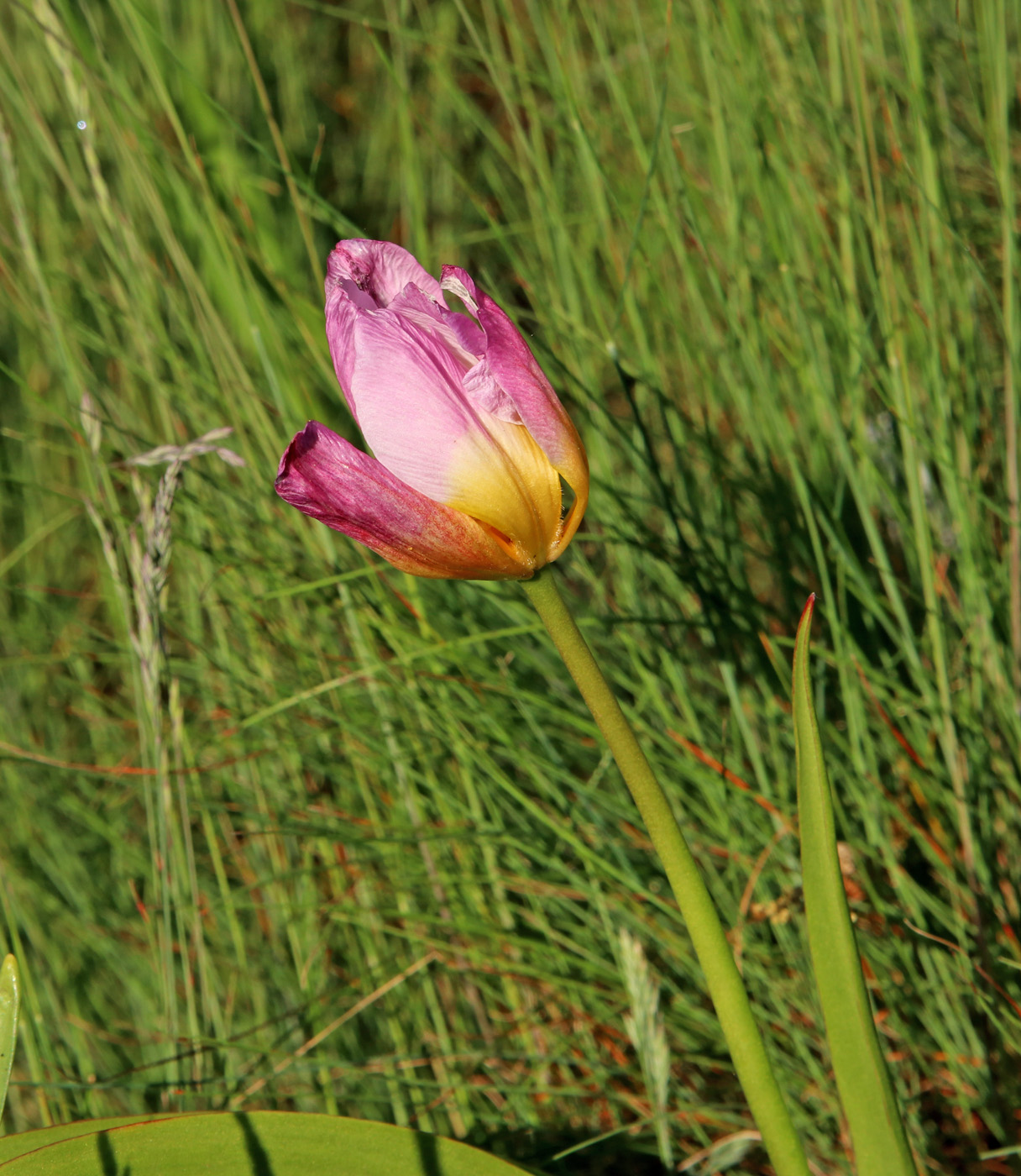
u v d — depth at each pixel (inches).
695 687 40.6
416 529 30.4
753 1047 30.6
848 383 37.9
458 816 37.8
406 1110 36.4
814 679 37.3
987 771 36.0
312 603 40.3
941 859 35.8
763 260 43.6
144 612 34.4
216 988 37.5
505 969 37.0
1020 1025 34.3
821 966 30.4
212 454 42.4
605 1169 36.7
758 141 38.5
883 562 35.8
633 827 37.7
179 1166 31.2
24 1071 38.0
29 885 42.1
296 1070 36.1
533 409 30.3
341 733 39.3
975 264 35.9
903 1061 36.0
